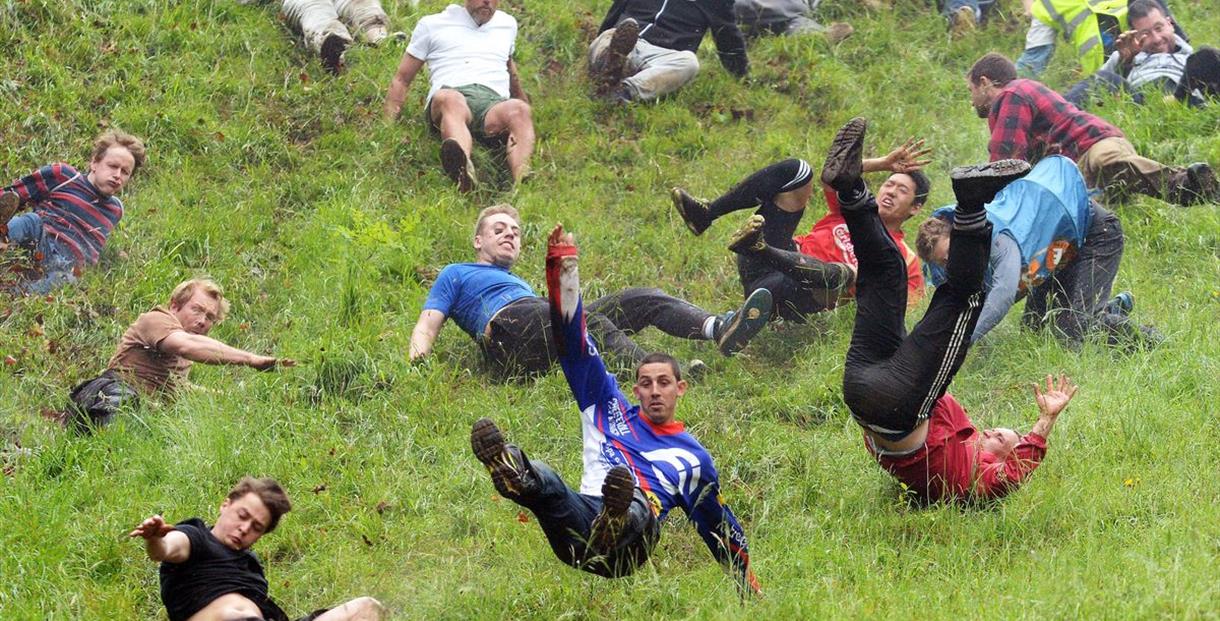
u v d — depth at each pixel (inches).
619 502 466.6
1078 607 470.9
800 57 1056.2
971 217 515.8
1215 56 966.4
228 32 1013.8
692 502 522.9
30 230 780.6
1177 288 798.5
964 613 485.7
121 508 608.1
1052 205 708.0
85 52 962.1
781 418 693.9
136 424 667.4
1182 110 959.6
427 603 542.3
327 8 1019.9
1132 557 512.7
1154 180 834.8
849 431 660.7
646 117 987.3
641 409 537.3
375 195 890.7
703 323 733.3
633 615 512.4
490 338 724.7
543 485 469.4
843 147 520.1
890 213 751.7
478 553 577.0
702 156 962.1
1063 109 852.6
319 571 570.3
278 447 653.9
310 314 778.8
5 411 681.0
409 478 637.9
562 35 1075.3
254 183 896.3
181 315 703.7
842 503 597.3
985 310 673.0
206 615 450.9
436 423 683.4
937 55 1101.1
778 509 610.2
